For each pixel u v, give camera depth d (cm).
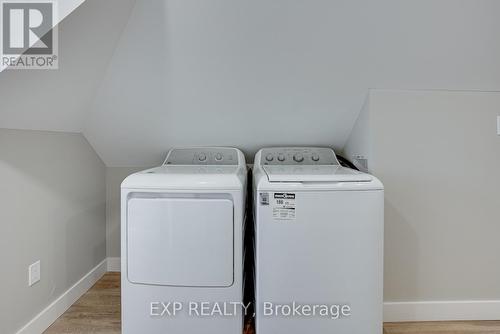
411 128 184
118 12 143
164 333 155
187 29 156
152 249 153
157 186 152
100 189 246
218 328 155
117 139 224
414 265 189
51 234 181
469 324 185
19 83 133
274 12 149
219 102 194
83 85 171
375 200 152
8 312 146
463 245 189
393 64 171
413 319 189
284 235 152
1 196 143
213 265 152
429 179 186
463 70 174
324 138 224
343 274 152
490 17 152
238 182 154
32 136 165
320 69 174
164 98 191
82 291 216
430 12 150
